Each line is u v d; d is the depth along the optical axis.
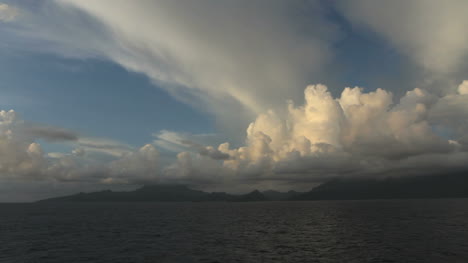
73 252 46.50
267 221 105.62
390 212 138.88
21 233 72.31
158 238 61.81
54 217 134.88
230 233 70.00
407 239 54.75
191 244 53.53
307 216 128.75
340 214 135.75
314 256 41.56
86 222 105.75
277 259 40.09
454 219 94.69
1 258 42.53
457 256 39.75
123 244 54.03
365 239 56.06
